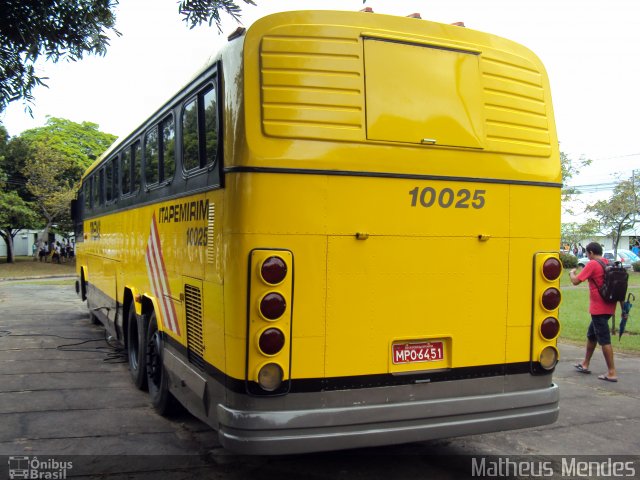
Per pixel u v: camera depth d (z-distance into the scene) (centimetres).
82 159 4203
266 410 369
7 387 708
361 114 392
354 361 390
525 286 443
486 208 429
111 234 873
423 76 412
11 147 3728
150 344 636
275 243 371
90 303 1147
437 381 412
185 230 492
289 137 376
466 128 423
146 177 647
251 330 367
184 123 500
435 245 412
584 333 1131
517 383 440
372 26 403
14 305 1670
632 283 2434
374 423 388
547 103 466
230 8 422
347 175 387
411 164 404
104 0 444
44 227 4284
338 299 385
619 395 696
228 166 385
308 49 386
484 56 436
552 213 455
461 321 421
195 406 454
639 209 3306
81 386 716
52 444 513
